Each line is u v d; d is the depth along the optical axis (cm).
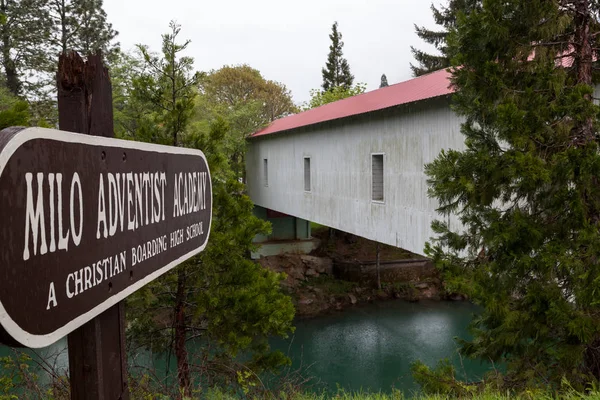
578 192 526
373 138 1315
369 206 1354
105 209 137
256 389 592
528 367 619
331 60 5469
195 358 838
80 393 142
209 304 771
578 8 586
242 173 2834
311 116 1953
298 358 1670
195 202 226
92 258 128
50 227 108
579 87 521
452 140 962
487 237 574
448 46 615
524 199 643
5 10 2427
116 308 154
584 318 518
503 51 568
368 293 2433
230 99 4272
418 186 1099
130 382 510
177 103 802
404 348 1742
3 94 2002
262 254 2684
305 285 2458
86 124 145
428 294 2428
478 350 714
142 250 164
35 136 102
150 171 172
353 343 1812
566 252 543
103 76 154
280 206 2195
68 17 2602
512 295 637
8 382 477
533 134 540
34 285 101
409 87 1357
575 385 537
